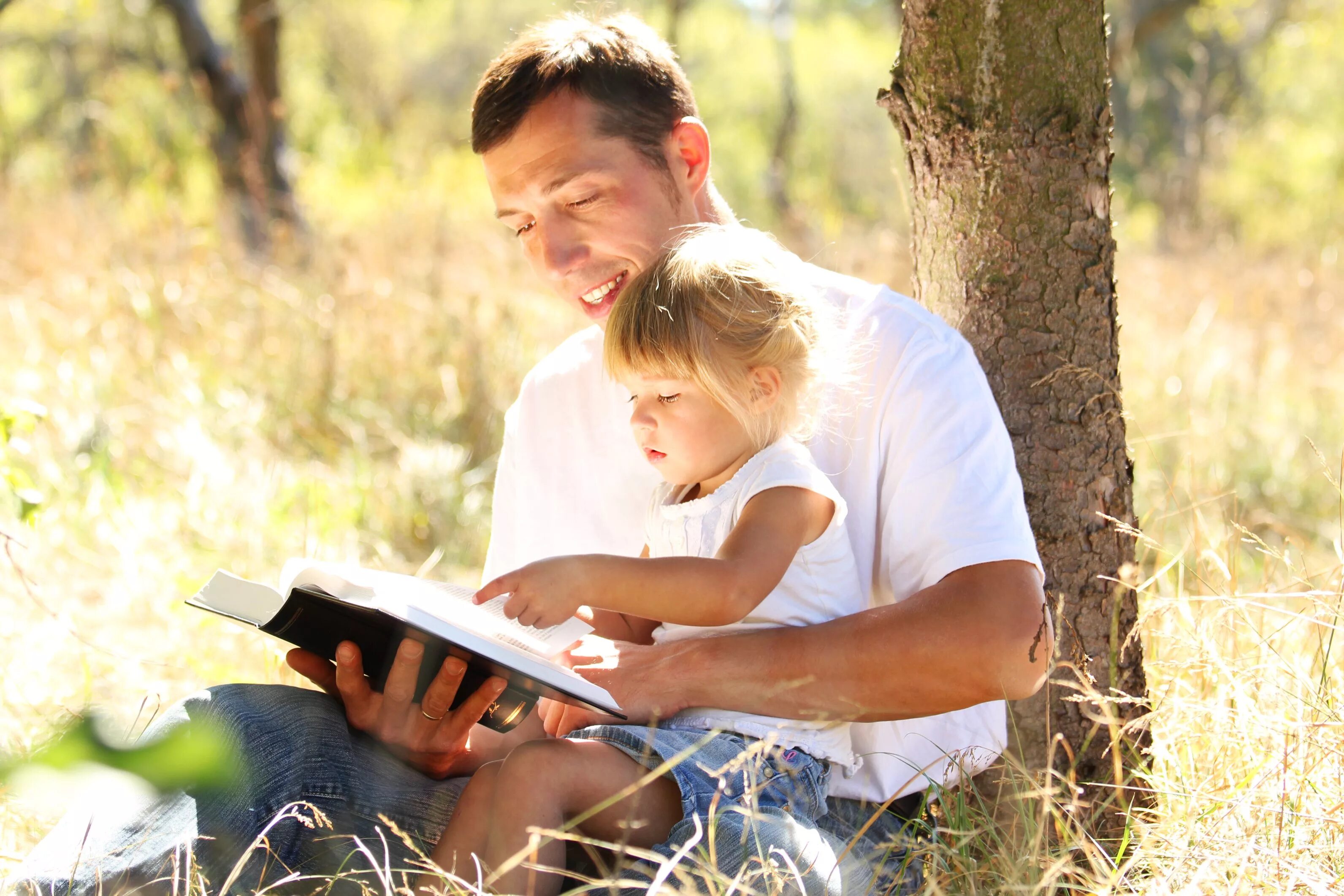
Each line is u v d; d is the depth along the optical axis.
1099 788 2.46
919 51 2.58
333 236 7.35
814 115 20.52
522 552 2.59
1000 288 2.53
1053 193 2.49
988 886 2.09
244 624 1.94
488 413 5.58
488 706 2.03
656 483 2.46
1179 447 4.72
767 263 2.19
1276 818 2.14
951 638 2.01
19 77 17.44
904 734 2.22
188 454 4.86
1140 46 12.52
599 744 1.96
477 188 12.78
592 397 2.53
